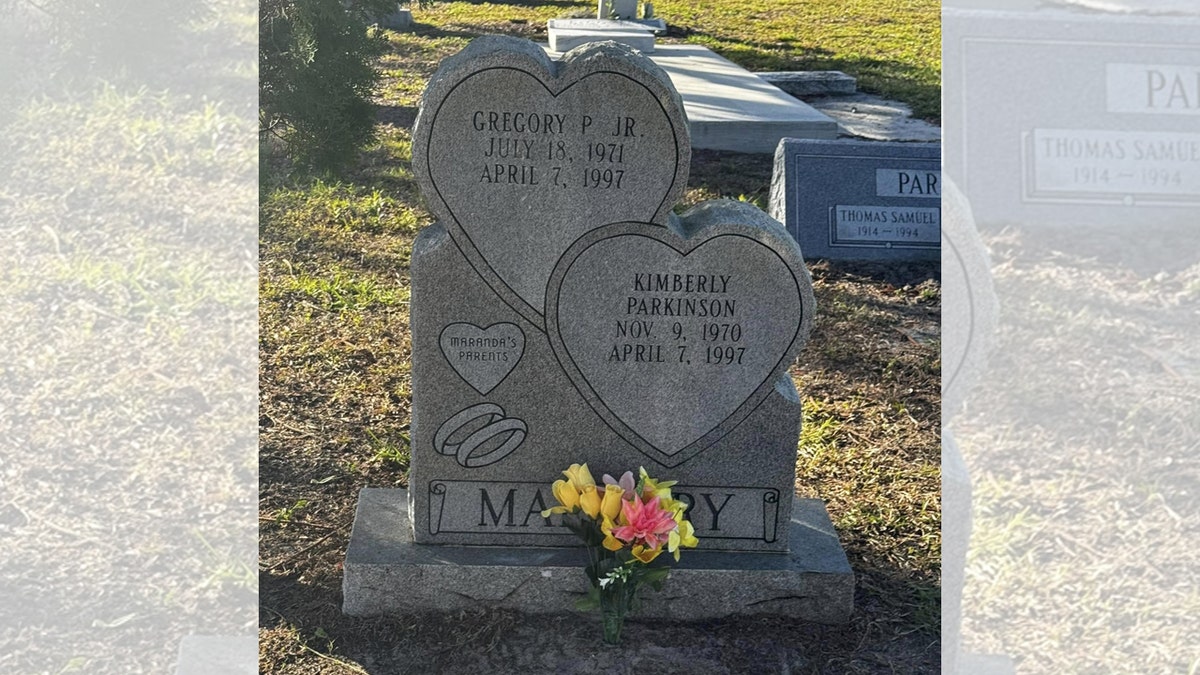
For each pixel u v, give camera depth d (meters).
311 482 4.52
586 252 3.64
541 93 3.52
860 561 4.13
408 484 4.24
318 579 3.92
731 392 3.76
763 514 3.85
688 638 3.69
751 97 10.21
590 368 3.73
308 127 7.73
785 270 3.67
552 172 3.58
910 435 5.11
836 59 13.23
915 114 10.64
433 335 3.70
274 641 3.61
